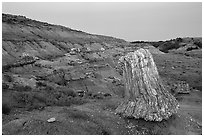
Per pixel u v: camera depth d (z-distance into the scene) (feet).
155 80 67.77
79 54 224.33
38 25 321.32
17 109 65.00
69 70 149.69
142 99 64.44
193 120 71.41
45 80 119.65
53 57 203.41
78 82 128.98
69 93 96.17
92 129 55.47
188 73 180.14
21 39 212.84
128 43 395.75
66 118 58.44
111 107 74.64
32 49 203.41
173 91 125.49
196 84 150.20
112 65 191.83
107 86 130.41
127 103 66.39
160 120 61.72
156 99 64.13
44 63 164.04
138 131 59.21
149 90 65.21
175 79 165.17
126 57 69.56
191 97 115.44
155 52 317.01
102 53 244.83
